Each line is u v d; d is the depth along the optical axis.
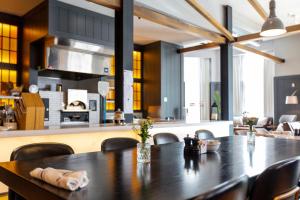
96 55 5.45
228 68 6.39
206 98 11.21
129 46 4.18
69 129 3.19
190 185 1.34
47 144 2.20
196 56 11.05
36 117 3.11
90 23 5.09
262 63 11.33
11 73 5.43
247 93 11.66
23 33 5.39
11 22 5.34
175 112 8.13
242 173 1.60
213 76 11.35
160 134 3.15
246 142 3.05
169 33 6.99
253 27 7.80
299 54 10.27
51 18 4.52
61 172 1.38
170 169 1.69
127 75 4.14
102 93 5.13
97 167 1.72
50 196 1.21
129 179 1.44
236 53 11.80
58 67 4.89
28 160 1.91
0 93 4.90
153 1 4.74
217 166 1.79
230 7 6.51
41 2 4.68
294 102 9.84
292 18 7.54
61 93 5.21
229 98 6.37
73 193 1.20
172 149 2.50
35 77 5.20
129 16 4.19
